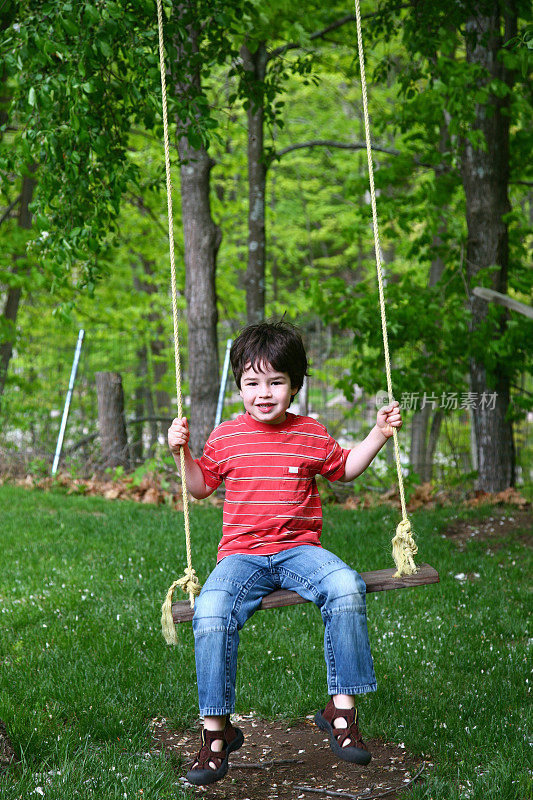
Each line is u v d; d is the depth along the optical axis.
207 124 5.74
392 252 19.94
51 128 5.46
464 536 7.79
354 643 3.02
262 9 7.59
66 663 4.39
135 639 4.79
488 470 9.57
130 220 15.04
